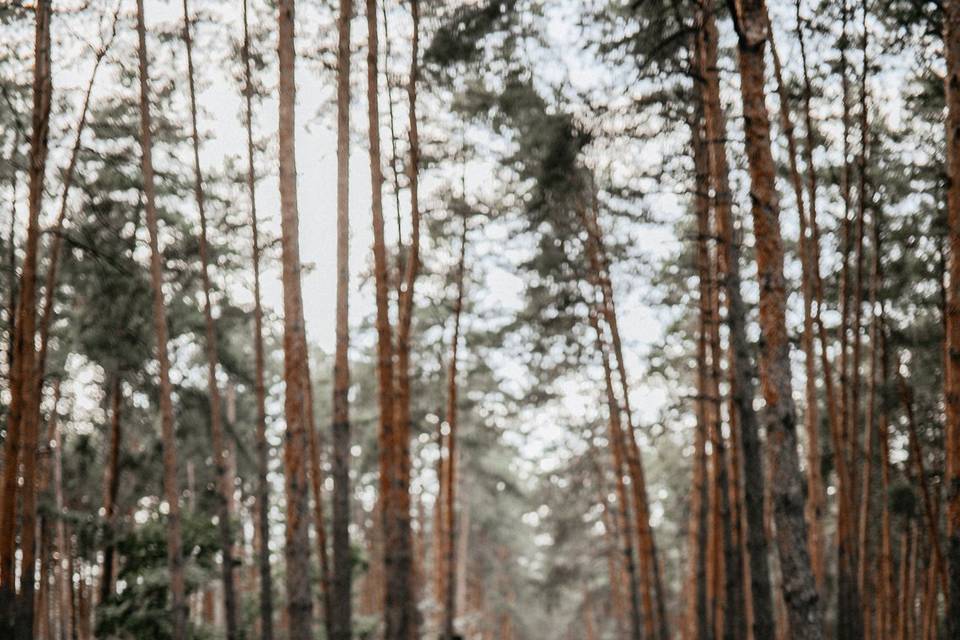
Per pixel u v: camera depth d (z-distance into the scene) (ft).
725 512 50.19
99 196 53.62
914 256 50.78
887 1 42.37
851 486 50.49
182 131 53.21
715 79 41.37
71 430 76.79
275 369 94.99
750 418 38.63
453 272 65.26
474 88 53.67
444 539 98.84
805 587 26.84
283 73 40.55
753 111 29.14
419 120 55.11
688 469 92.12
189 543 57.06
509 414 88.53
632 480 63.00
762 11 29.37
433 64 49.06
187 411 61.87
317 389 99.25
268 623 49.65
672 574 129.80
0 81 46.78
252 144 49.24
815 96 47.70
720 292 52.44
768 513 66.28
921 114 47.78
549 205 54.29
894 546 67.56
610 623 173.17
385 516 46.75
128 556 57.77
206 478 80.02
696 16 41.37
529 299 66.18
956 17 31.01
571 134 45.44
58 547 80.74
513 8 45.14
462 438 92.07
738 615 49.42
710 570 55.93
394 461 46.98
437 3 48.55
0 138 49.57
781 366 28.09
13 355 47.83
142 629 54.34
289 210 39.40
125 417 67.62
